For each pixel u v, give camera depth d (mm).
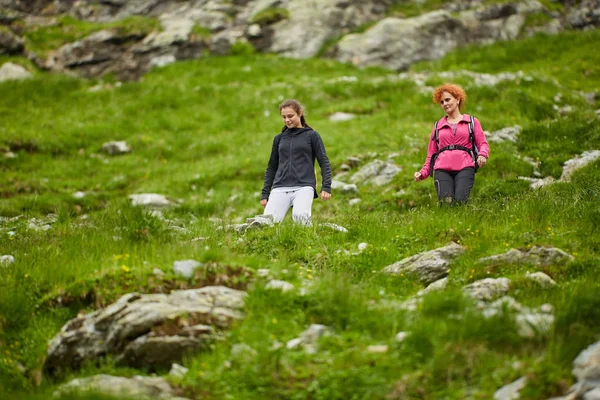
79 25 48406
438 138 14977
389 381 7332
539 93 30906
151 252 10688
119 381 7715
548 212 12758
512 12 47812
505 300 8484
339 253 11555
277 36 46250
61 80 40938
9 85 39344
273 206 13703
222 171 26344
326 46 45938
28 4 49250
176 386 7711
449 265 10633
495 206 13578
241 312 8781
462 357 7473
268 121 32969
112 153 30359
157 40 44781
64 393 7320
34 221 17609
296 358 7777
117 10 50188
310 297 8969
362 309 8711
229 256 10312
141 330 8430
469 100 30422
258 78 40188
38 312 9641
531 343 7770
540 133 24500
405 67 44375
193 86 38562
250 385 7512
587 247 10836
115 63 44000
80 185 26328
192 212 22297
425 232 12328
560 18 48188
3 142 29609
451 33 46219
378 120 30031
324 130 29172
